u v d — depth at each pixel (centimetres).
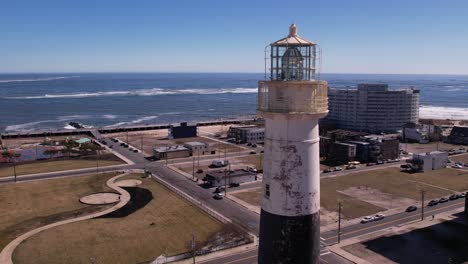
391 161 12644
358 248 6178
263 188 2067
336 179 10425
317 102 1908
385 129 18825
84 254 5884
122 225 7031
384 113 18738
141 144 15350
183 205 8150
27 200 8394
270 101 1953
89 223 7112
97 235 6588
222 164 11881
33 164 11712
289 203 1966
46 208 7900
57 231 6731
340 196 8912
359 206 8225
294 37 2030
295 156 1934
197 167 11725
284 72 2030
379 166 11981
